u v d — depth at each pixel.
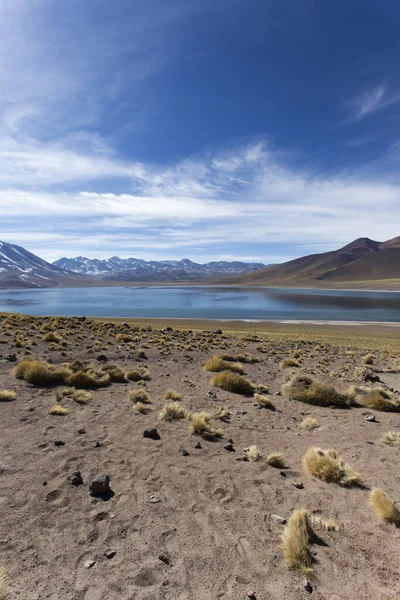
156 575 3.70
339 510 5.14
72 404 9.33
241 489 5.62
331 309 99.94
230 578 3.71
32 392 10.05
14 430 7.33
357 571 3.89
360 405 12.20
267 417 9.84
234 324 66.56
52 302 130.75
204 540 4.31
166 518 4.72
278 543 4.32
